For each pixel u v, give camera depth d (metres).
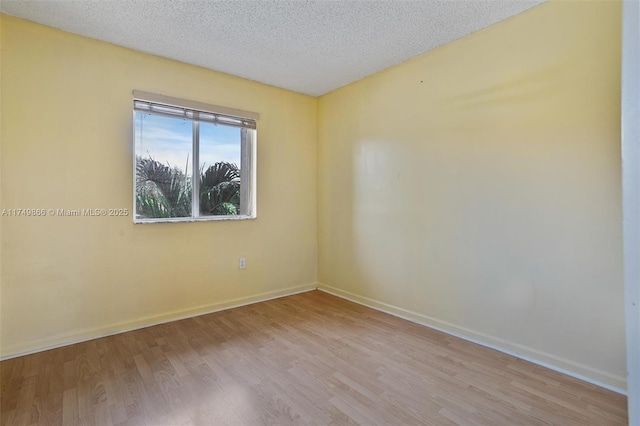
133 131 2.74
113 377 2.01
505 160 2.33
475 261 2.52
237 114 3.30
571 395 1.83
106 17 2.25
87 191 2.53
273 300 3.60
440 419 1.64
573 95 2.01
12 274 2.26
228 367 2.14
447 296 2.71
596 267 1.96
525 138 2.22
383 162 3.21
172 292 2.96
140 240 2.78
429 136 2.80
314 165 4.03
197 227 3.10
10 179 2.24
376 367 2.14
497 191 2.38
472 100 2.50
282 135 3.70
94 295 2.57
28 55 2.29
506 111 2.31
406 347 2.44
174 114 2.95
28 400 1.78
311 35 2.50
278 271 3.72
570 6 2.01
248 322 2.94
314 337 2.62
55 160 2.40
